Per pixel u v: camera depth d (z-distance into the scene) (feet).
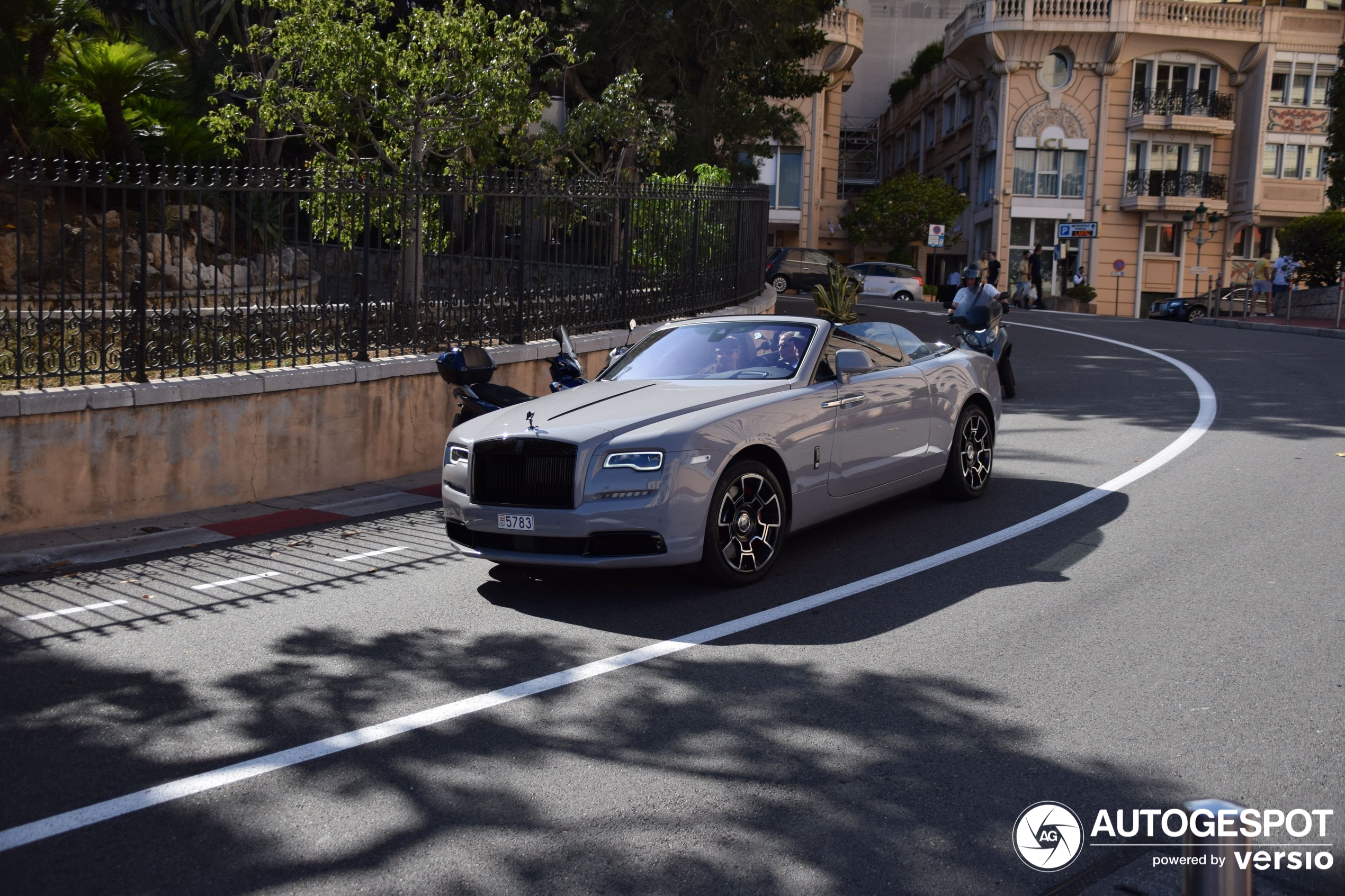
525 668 16.55
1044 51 135.54
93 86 42.65
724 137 80.74
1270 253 140.56
